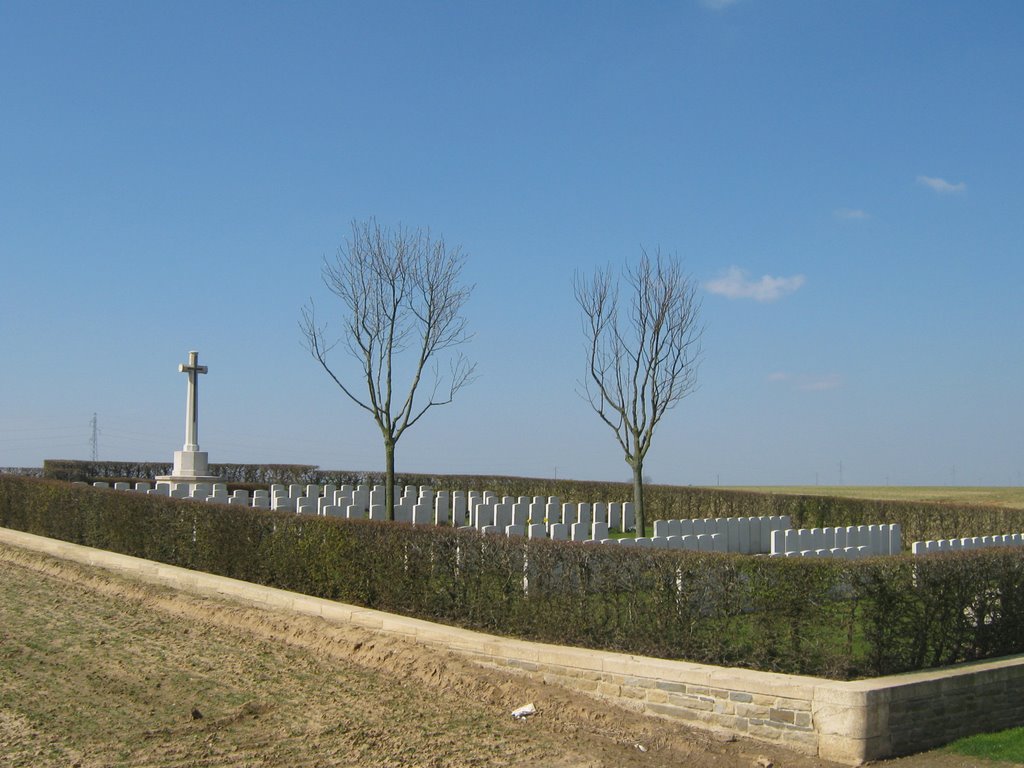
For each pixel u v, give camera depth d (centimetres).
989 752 945
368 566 1430
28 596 1619
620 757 921
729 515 3183
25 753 895
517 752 922
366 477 4103
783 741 952
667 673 1023
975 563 1131
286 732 963
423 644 1242
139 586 1686
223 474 4094
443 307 2472
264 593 1502
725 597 1086
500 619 1237
